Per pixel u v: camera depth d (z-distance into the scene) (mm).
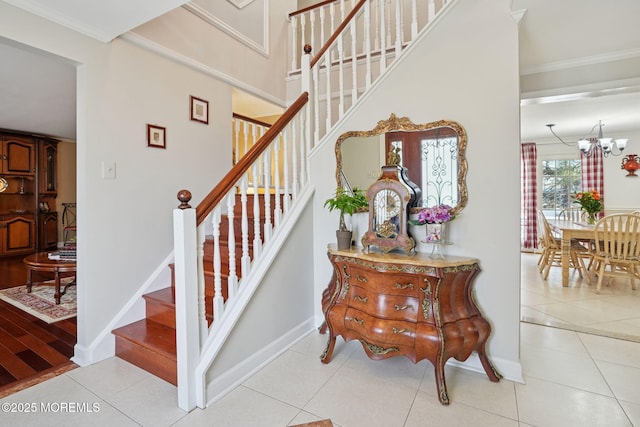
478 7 2055
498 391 1868
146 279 2531
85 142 2133
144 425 1594
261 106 4141
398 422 1612
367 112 2467
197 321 1756
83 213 2148
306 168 2764
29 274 3627
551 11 1894
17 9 1815
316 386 1931
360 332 2020
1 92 3512
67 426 1582
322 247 2709
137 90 2461
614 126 5484
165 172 2680
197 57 2969
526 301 3477
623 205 5988
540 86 2832
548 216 6605
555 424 1589
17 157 5582
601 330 2721
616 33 2172
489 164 2031
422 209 2102
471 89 2078
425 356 1824
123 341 2215
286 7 4219
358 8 2570
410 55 2285
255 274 2104
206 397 1758
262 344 2168
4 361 2199
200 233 1793
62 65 3023
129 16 1983
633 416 1643
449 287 1895
